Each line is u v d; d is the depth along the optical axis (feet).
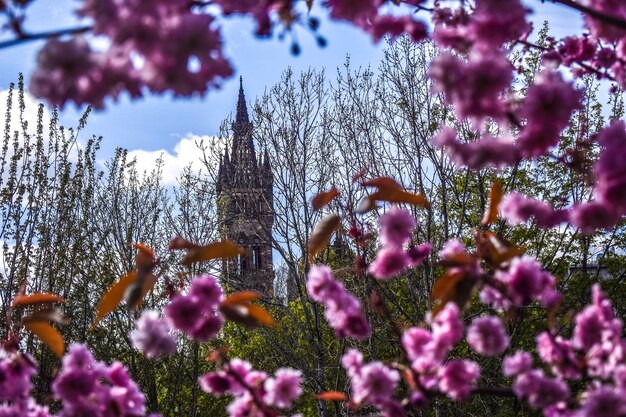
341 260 40.96
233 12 7.24
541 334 9.15
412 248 9.80
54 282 64.69
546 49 12.32
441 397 45.65
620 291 58.13
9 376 10.16
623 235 60.49
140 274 8.57
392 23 9.43
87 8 5.33
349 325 9.32
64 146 68.28
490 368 50.60
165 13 5.62
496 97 7.29
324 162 66.28
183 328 9.04
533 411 45.57
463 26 8.28
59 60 5.24
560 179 55.57
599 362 8.83
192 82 5.72
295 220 63.21
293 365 62.39
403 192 9.32
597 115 55.67
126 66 5.52
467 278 8.36
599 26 10.35
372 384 8.75
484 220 9.57
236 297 9.20
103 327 66.39
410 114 59.11
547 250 61.52
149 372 68.90
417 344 8.83
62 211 67.46
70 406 9.18
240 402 10.14
